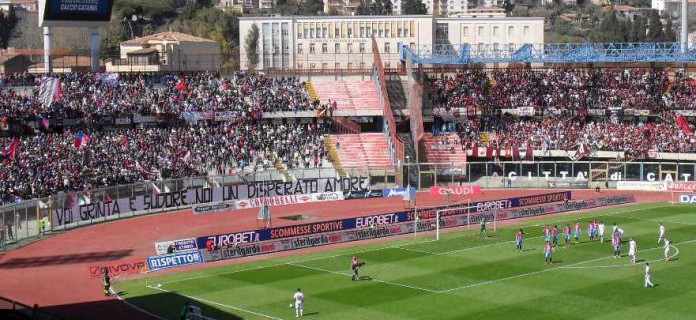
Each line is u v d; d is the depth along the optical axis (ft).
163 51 654.12
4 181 409.49
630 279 286.87
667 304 256.73
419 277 294.25
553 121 561.43
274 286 285.23
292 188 474.90
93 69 546.67
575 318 243.81
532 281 285.84
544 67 602.44
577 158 526.57
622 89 575.79
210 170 488.02
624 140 531.50
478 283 284.41
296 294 247.29
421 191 504.84
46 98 470.80
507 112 566.77
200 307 259.19
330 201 477.36
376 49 586.04
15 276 305.94
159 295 275.18
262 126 534.78
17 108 481.46
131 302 267.18
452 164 513.04
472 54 611.88
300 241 351.87
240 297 271.28
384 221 383.45
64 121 489.26
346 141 536.83
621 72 588.09
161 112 516.32
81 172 440.45
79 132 454.40
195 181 449.48
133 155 471.62
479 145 539.29
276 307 258.78
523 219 412.98
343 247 351.87
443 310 253.24
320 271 306.55
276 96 558.56
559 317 245.04
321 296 271.49
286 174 483.51
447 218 395.55
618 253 322.55
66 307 262.88
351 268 308.40
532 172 516.32
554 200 437.99
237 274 303.89
